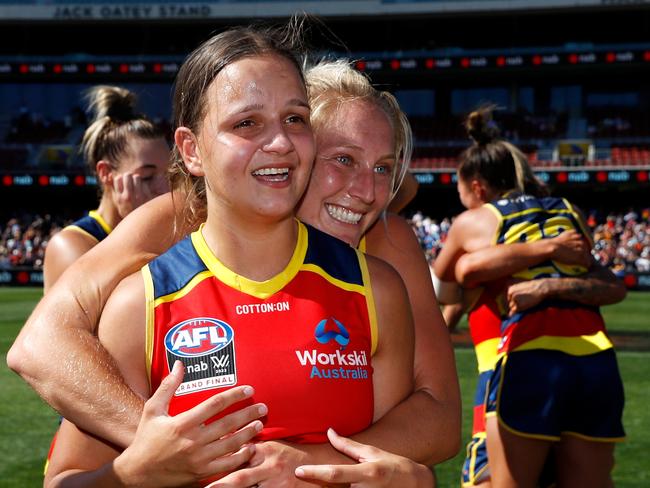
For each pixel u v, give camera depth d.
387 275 1.61
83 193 28.67
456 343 10.33
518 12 28.30
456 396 1.77
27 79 30.52
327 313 1.50
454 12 28.56
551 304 3.16
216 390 1.43
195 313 1.46
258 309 1.47
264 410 1.37
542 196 3.62
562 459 3.13
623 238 23.94
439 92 30.52
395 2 28.83
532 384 3.07
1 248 25.38
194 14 29.78
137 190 2.83
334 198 1.86
